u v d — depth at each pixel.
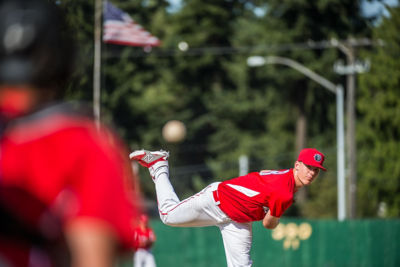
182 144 155.38
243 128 160.88
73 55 4.87
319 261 52.47
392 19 104.88
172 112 153.62
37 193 4.52
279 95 146.00
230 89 161.25
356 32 131.38
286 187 18.69
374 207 102.94
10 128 4.59
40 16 4.70
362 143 108.31
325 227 53.00
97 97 36.56
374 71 105.25
